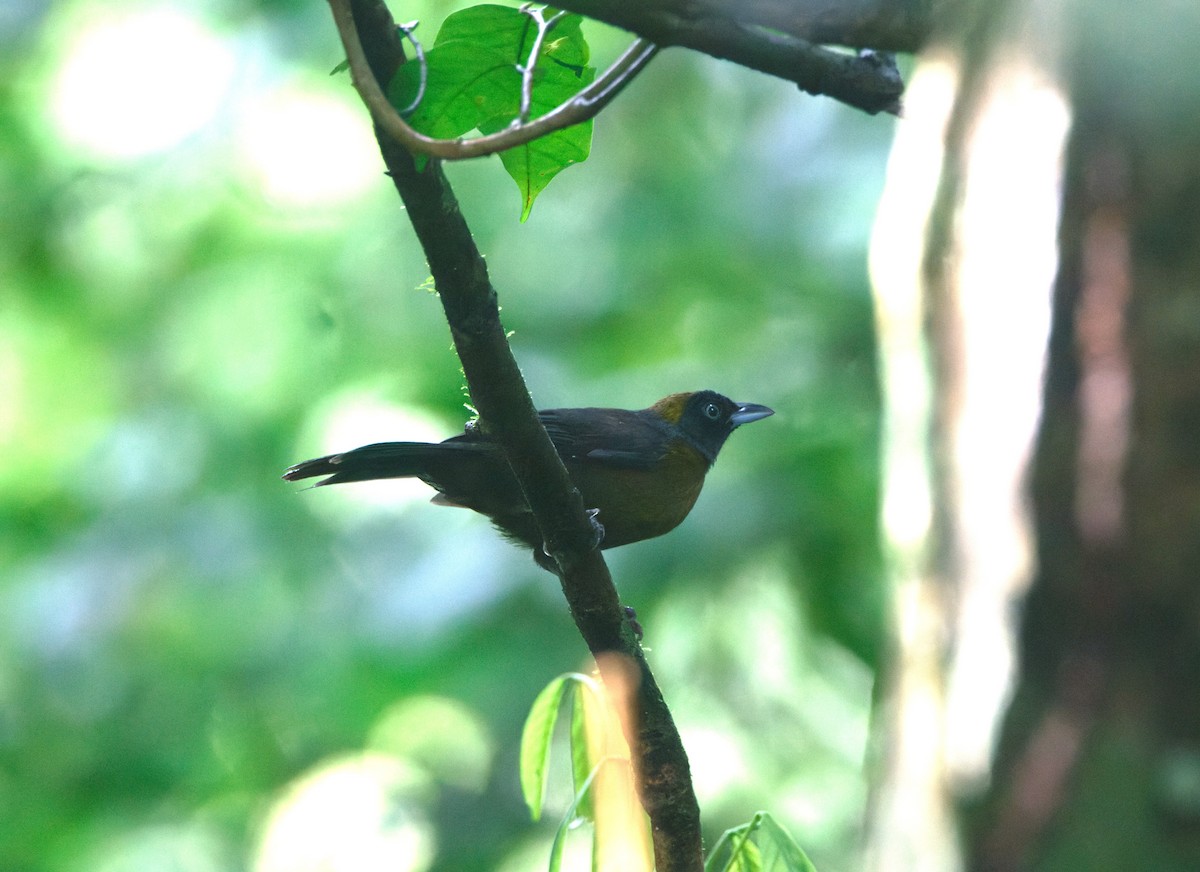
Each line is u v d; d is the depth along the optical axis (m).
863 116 13.33
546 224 14.45
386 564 12.92
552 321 13.86
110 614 13.29
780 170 13.35
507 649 12.06
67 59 14.42
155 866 14.14
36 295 15.41
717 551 11.95
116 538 13.62
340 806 14.59
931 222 6.49
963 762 6.11
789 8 4.48
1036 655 6.11
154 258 15.23
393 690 12.77
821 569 12.20
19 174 14.77
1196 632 5.86
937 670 6.36
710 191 13.82
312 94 14.98
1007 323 6.27
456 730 15.04
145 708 14.18
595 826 4.64
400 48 3.84
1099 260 6.08
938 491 6.48
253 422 14.12
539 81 4.04
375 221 14.80
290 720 14.20
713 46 4.49
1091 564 6.04
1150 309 6.01
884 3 4.65
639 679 4.75
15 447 15.14
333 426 13.51
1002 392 6.27
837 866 11.44
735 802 11.75
